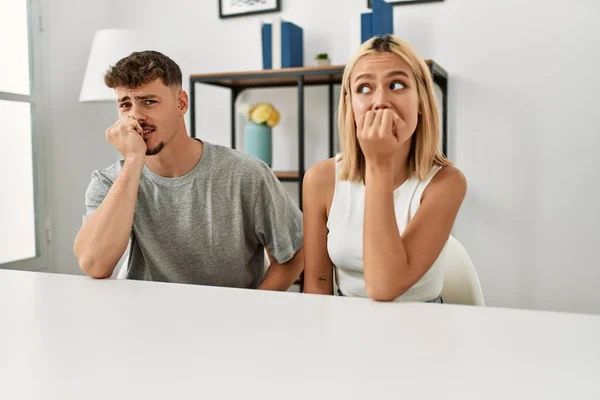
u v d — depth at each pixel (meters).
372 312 0.86
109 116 3.36
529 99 2.56
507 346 0.69
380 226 1.01
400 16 2.73
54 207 3.15
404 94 1.05
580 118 2.49
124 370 0.62
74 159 3.24
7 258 2.92
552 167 2.55
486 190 2.65
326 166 1.35
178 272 1.54
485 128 2.63
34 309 0.89
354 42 2.50
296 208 1.65
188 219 1.51
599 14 2.44
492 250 2.66
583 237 2.52
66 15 3.16
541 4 2.52
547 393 0.55
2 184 2.88
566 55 2.50
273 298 0.95
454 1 2.64
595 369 0.61
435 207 1.13
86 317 0.84
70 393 0.56
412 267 1.03
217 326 0.78
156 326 0.79
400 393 0.55
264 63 2.69
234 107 3.06
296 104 2.97
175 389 0.56
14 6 2.89
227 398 0.54
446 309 0.88
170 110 1.41
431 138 1.19
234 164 1.53
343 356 0.66
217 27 3.09
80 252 1.26
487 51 2.61
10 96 2.84
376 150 1.02
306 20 2.91
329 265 1.35
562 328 0.77
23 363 0.64
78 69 3.25
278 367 0.62
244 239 1.56
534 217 2.59
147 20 3.24
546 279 2.59
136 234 1.51
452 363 0.63
